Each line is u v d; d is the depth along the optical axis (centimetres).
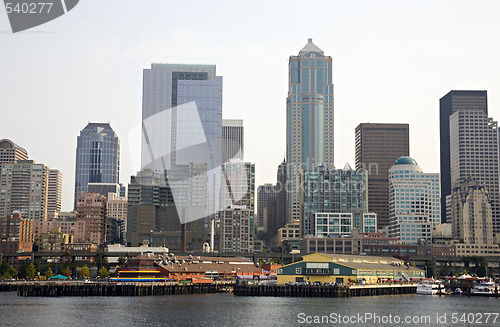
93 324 13250
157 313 15488
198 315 15100
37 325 13075
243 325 13388
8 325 13062
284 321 14125
